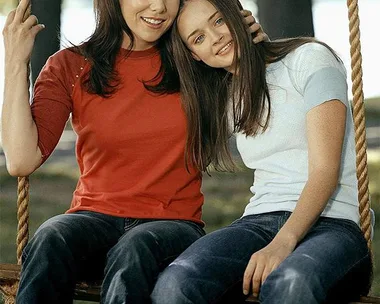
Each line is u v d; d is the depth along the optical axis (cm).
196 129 532
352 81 531
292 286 447
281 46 527
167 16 525
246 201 1301
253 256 468
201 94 539
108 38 543
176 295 462
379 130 1747
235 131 530
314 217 481
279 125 512
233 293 482
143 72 540
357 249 488
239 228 497
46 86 535
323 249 468
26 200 544
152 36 528
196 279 467
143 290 473
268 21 1355
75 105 540
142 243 482
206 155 540
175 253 499
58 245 492
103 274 520
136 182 532
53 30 1647
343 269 470
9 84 522
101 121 533
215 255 478
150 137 531
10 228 1189
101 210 527
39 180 1498
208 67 544
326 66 508
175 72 540
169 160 532
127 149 532
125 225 525
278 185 511
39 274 484
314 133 495
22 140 514
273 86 518
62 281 489
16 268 522
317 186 485
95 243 512
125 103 534
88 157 540
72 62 543
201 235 524
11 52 526
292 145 512
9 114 518
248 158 525
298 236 475
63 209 1301
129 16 529
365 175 516
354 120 526
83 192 538
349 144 520
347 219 506
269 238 496
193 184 541
